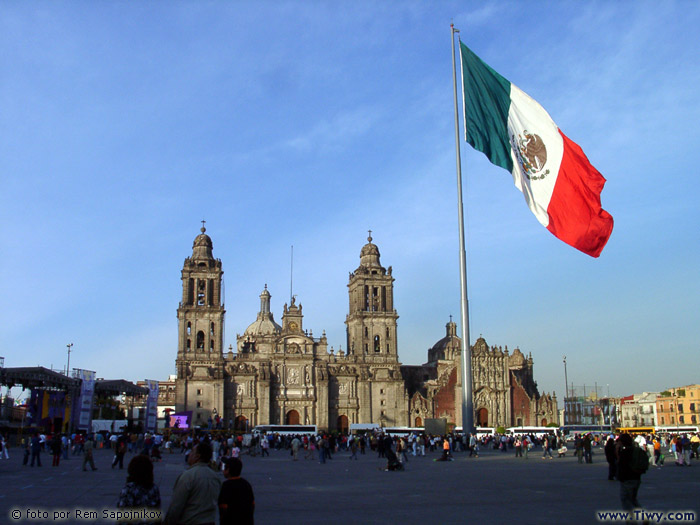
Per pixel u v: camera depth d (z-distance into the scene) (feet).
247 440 365.81
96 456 303.68
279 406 632.79
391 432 571.69
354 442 316.81
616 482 167.22
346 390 647.97
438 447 406.00
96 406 558.15
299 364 643.04
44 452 322.34
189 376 615.98
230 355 640.58
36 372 387.34
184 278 638.94
